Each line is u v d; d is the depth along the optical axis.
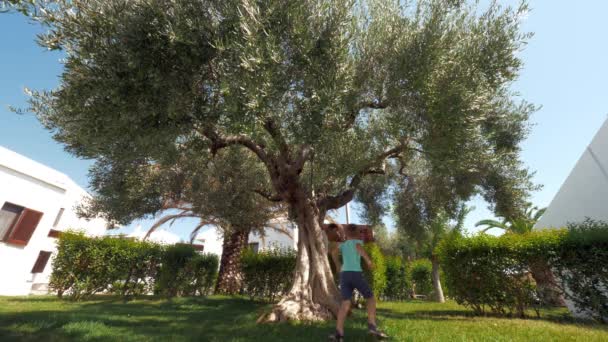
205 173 12.25
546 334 5.00
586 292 7.10
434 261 17.81
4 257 11.45
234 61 5.11
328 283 7.67
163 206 13.59
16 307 7.70
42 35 4.95
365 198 12.85
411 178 11.95
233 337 4.63
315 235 8.12
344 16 5.59
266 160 7.81
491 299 8.37
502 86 7.24
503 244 8.41
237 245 15.18
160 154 7.04
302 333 5.09
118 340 4.32
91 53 4.89
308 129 5.39
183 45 5.10
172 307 8.98
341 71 5.65
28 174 12.33
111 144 6.38
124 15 4.89
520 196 10.62
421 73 5.83
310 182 8.41
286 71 5.54
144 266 12.87
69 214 22.59
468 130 6.27
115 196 11.80
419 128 6.43
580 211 9.49
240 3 4.99
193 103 5.55
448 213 11.76
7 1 4.38
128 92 5.11
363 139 7.73
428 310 9.70
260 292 12.59
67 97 5.20
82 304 9.05
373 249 13.77
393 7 7.11
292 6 5.27
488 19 7.02
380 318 6.91
